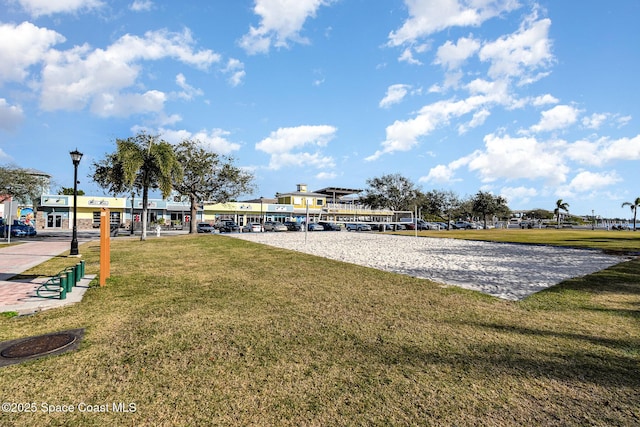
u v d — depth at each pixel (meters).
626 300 7.23
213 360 4.16
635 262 13.40
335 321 5.70
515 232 44.94
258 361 4.14
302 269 11.05
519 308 6.58
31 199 33.50
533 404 3.25
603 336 5.06
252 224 48.12
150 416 3.03
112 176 26.30
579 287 8.52
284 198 68.75
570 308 6.59
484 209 66.38
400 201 60.28
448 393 3.44
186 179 31.89
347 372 3.88
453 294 7.69
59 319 5.72
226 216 59.22
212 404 3.22
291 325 5.47
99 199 49.25
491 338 4.95
